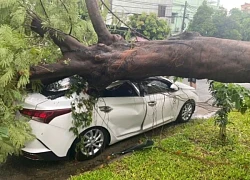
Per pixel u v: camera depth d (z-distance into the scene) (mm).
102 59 3096
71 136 3912
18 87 2818
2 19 2990
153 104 5039
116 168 3924
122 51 3129
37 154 3674
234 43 2998
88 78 3352
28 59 2748
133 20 9281
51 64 3102
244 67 2922
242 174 3867
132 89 4676
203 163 4156
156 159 4199
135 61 3033
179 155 4371
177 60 3021
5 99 3020
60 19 3139
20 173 3836
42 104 3666
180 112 5902
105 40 3256
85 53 3135
